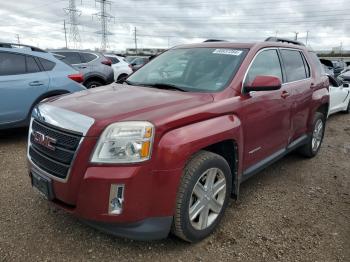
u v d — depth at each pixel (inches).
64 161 108.3
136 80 165.2
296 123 188.4
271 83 135.3
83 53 402.3
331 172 203.0
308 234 133.4
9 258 112.1
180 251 119.6
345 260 118.2
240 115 135.3
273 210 151.5
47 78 240.1
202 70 150.5
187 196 113.5
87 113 111.0
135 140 102.8
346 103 403.5
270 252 121.1
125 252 118.1
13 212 140.4
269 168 205.2
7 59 226.7
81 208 105.5
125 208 103.3
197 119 116.9
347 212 152.8
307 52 213.9
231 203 156.4
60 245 120.3
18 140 242.7
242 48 157.4
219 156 125.6
